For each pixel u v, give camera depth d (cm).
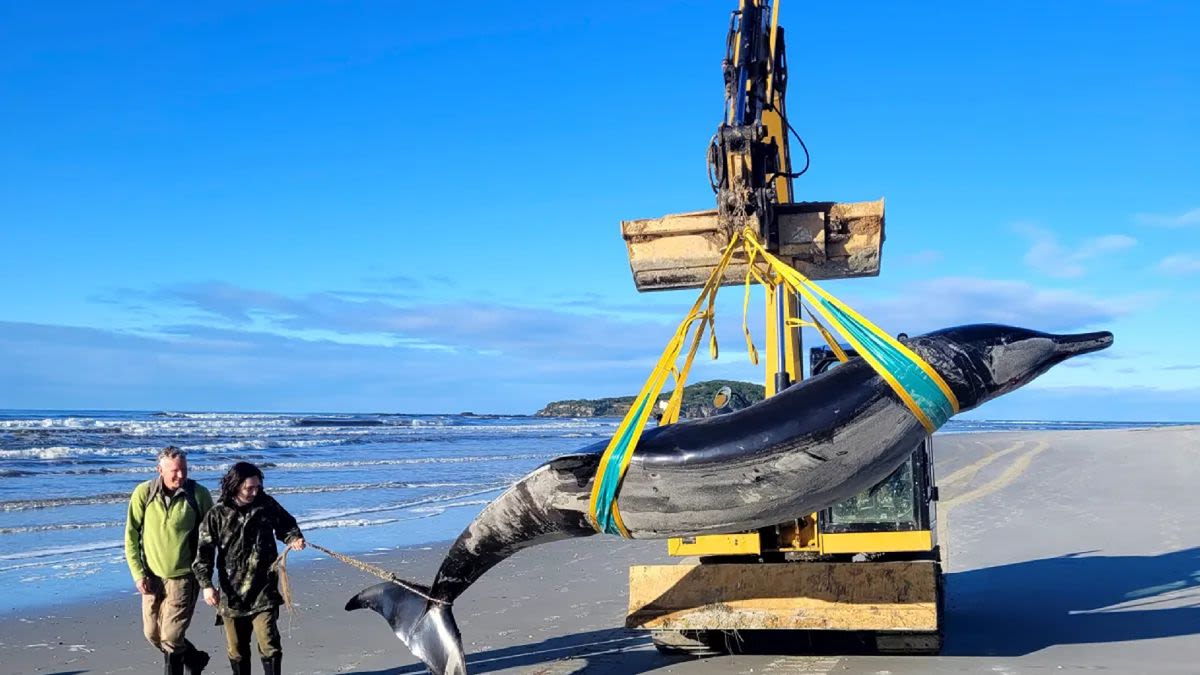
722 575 757
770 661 762
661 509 619
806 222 729
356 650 862
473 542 686
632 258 777
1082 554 1230
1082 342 632
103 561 1394
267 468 3081
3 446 3841
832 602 733
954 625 877
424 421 9731
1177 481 1989
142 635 959
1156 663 726
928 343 615
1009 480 2142
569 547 1498
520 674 759
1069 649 773
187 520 696
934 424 611
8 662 851
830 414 602
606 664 780
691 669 747
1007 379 618
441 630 695
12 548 1510
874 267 751
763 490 605
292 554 1457
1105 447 3014
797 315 830
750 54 777
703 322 684
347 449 4256
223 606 670
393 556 1443
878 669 725
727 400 818
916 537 745
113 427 5362
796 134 809
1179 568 1114
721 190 701
